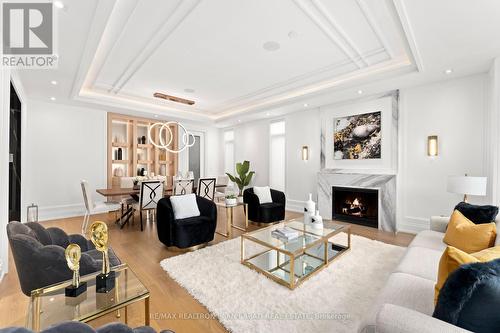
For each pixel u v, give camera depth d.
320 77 3.99
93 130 5.36
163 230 3.09
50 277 1.63
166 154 6.72
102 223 1.51
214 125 7.39
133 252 3.04
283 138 6.09
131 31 2.62
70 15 2.15
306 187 5.46
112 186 5.61
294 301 1.92
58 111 4.93
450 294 0.92
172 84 4.35
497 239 1.82
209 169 7.71
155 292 2.12
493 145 2.83
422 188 3.80
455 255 1.04
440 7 2.00
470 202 3.40
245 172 6.45
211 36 2.73
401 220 4.00
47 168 4.81
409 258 1.91
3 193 2.45
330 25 2.53
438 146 3.65
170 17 2.35
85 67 3.14
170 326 1.69
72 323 0.69
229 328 1.63
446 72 3.29
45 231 1.99
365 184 4.27
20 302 2.00
